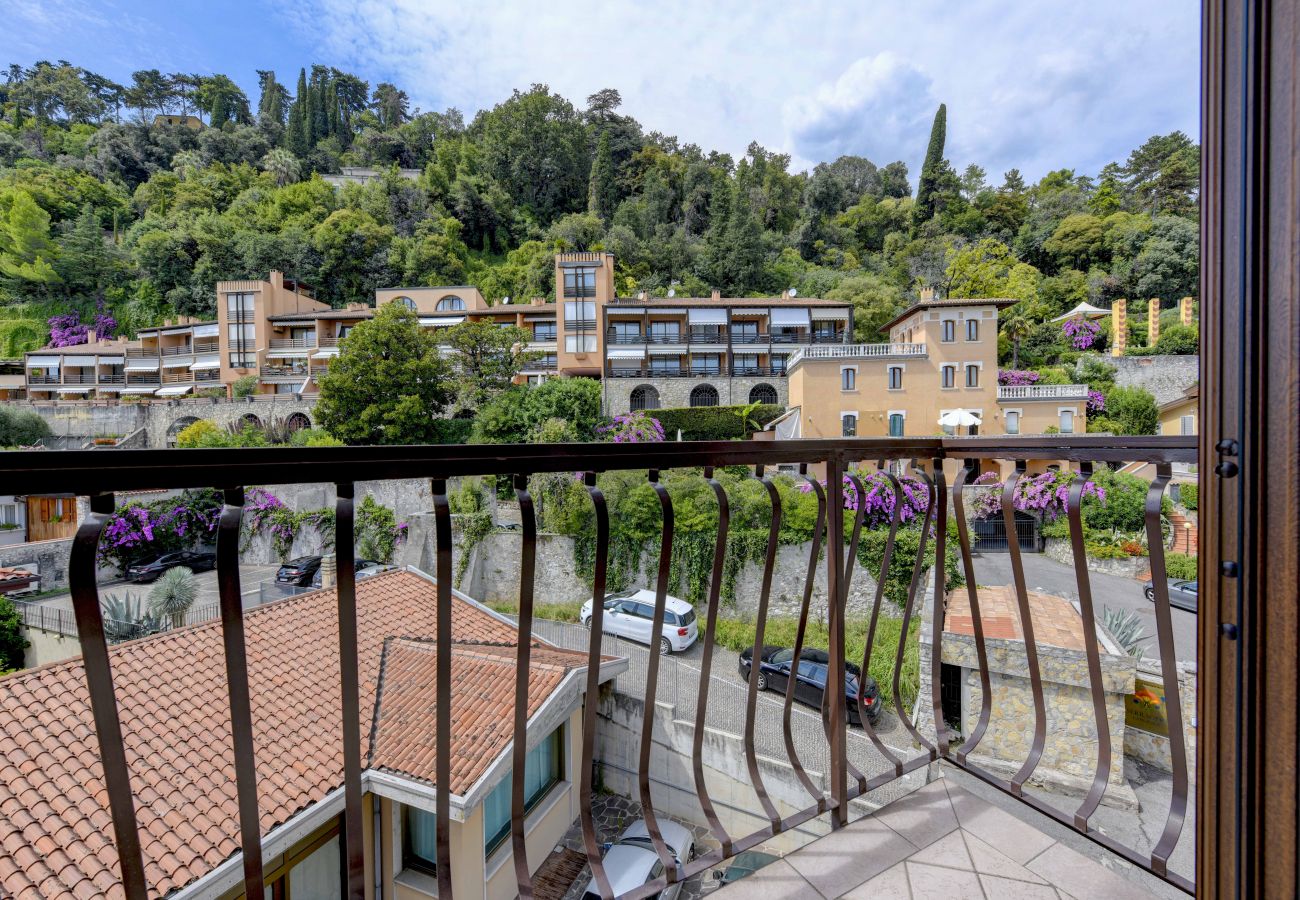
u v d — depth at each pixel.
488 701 7.86
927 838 1.90
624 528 19.53
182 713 6.96
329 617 9.47
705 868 1.68
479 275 58.97
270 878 5.84
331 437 28.48
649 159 74.19
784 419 29.55
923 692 9.30
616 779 11.23
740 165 73.12
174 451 0.90
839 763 1.95
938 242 55.03
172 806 5.73
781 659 12.70
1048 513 20.70
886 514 17.73
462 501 21.39
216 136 72.44
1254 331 0.86
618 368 36.88
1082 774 7.40
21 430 32.59
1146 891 1.67
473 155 74.50
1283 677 0.82
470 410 31.59
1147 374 32.34
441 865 1.31
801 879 1.73
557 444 1.39
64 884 4.93
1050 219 51.34
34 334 49.75
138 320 51.56
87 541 0.85
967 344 27.42
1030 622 2.09
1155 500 1.72
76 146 69.88
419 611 10.52
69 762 6.06
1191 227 43.09
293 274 53.06
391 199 63.03
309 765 6.52
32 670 7.09
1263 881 0.84
